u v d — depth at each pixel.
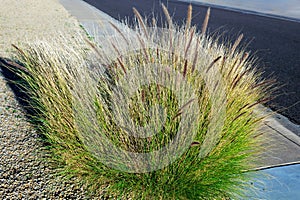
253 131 2.30
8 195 2.01
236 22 9.73
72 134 2.14
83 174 2.15
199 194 1.92
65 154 2.13
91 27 7.11
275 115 3.50
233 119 2.06
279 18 11.08
